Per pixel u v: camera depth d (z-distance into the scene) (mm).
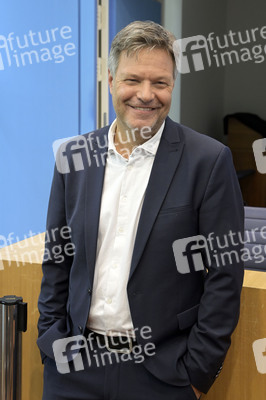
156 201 1488
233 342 1761
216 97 7105
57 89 4043
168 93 1468
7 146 4051
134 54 1429
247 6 7305
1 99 3945
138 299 1496
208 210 1470
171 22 5168
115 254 1538
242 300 1730
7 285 2000
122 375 1551
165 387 1520
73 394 1620
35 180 4090
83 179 1600
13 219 4148
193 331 1515
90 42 4070
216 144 1501
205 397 1818
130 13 4430
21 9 3826
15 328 1658
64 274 1711
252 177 6426
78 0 3980
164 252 1480
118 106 1493
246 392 1770
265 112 7488
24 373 2025
